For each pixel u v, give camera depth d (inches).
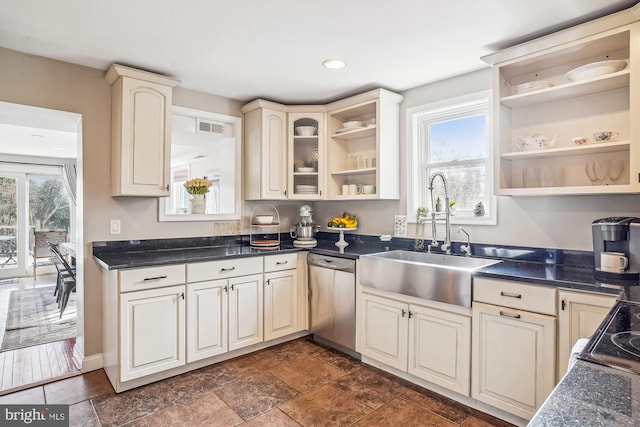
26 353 119.0
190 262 103.0
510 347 79.2
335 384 98.7
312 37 89.3
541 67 93.7
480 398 84.0
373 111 135.7
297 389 96.0
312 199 140.3
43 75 100.5
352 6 75.7
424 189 126.3
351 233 146.3
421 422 81.5
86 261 107.3
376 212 137.6
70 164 275.6
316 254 126.1
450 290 88.4
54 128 117.6
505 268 88.7
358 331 111.9
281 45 93.8
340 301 117.4
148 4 75.0
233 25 83.6
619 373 31.9
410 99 127.0
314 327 127.3
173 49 96.0
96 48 95.3
